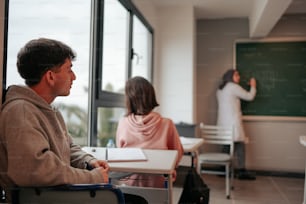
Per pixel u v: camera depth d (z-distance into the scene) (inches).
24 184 31.2
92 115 73.7
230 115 130.3
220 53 147.3
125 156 50.2
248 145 140.6
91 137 73.5
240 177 130.1
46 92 38.5
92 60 74.5
